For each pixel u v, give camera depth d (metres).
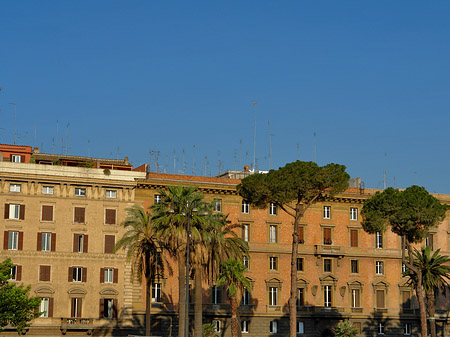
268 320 121.12
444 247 132.25
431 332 118.50
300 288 124.00
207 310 117.06
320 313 123.06
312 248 125.00
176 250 98.19
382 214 111.38
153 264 100.94
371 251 128.25
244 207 122.75
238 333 105.50
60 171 113.94
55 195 113.56
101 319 112.44
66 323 110.50
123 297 114.00
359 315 125.56
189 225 88.50
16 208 111.75
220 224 99.81
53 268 111.81
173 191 98.19
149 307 100.81
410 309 128.50
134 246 101.19
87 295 112.56
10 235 110.88
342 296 125.69
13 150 124.25
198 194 98.81
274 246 122.81
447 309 131.00
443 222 133.00
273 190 105.06
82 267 113.06
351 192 129.75
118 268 114.50
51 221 112.81
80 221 114.06
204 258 97.12
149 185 117.00
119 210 115.81
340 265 126.31
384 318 126.94
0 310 95.44
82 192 115.06
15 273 110.12
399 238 130.00
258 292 121.06
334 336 123.94
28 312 97.75
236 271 99.56
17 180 111.81
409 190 112.81
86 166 124.44
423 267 118.38
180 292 95.81
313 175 104.56
